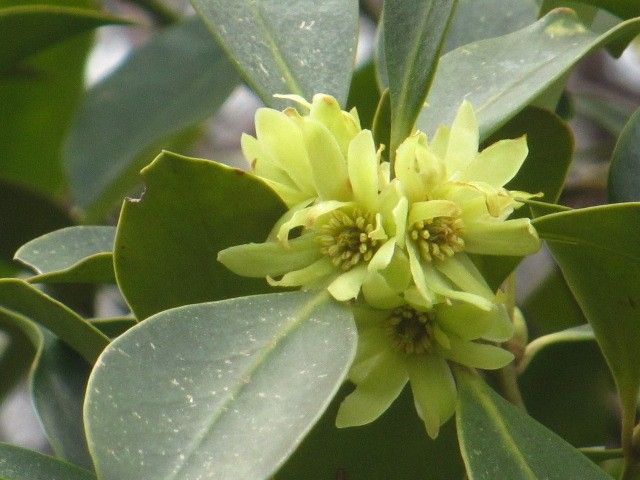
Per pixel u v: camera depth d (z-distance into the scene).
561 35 0.23
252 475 0.16
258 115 0.19
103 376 0.17
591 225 0.19
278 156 0.19
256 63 0.22
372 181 0.19
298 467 0.21
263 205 0.20
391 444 0.21
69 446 0.23
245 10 0.23
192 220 0.20
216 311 0.18
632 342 0.21
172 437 0.16
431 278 0.19
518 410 0.19
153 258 0.20
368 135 0.18
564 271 0.21
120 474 0.16
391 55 0.20
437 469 0.21
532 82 0.22
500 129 0.24
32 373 0.23
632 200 0.23
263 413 0.17
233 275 0.20
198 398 0.17
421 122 0.23
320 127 0.19
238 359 0.17
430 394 0.19
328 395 0.16
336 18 0.23
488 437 0.19
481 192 0.19
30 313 0.23
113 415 0.16
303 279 0.19
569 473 0.19
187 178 0.19
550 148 0.24
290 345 0.18
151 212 0.20
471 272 0.19
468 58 0.23
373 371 0.19
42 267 0.24
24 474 0.20
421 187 0.19
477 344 0.19
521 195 0.19
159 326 0.17
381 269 0.18
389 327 0.19
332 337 0.18
